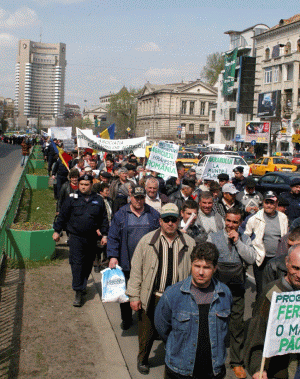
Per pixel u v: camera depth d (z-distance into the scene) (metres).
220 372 3.37
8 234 8.39
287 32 52.25
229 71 63.44
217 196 8.25
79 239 6.48
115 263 5.56
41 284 7.32
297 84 49.97
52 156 20.73
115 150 14.94
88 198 6.52
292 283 3.21
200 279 3.31
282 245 5.33
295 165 30.39
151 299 4.67
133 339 5.64
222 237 5.06
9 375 4.52
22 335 5.45
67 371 4.71
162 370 4.87
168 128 97.12
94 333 5.71
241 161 24.62
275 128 50.78
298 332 3.17
